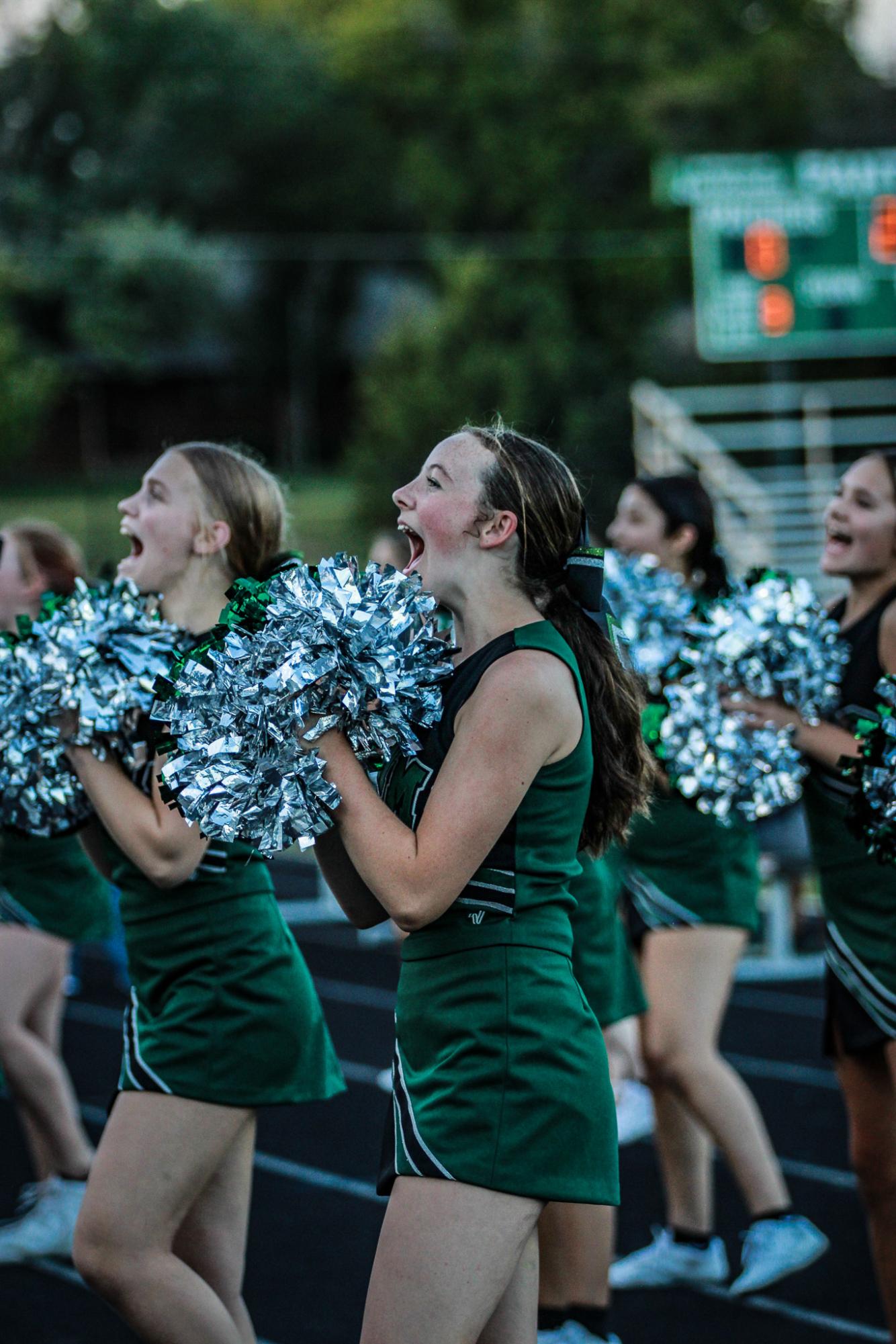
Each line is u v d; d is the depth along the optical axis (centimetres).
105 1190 924
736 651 1116
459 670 794
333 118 12900
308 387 12562
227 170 12788
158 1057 951
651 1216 1547
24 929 1415
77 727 965
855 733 1103
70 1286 1373
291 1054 983
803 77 10331
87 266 10781
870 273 6025
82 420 11088
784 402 6769
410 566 831
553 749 770
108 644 975
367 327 12606
